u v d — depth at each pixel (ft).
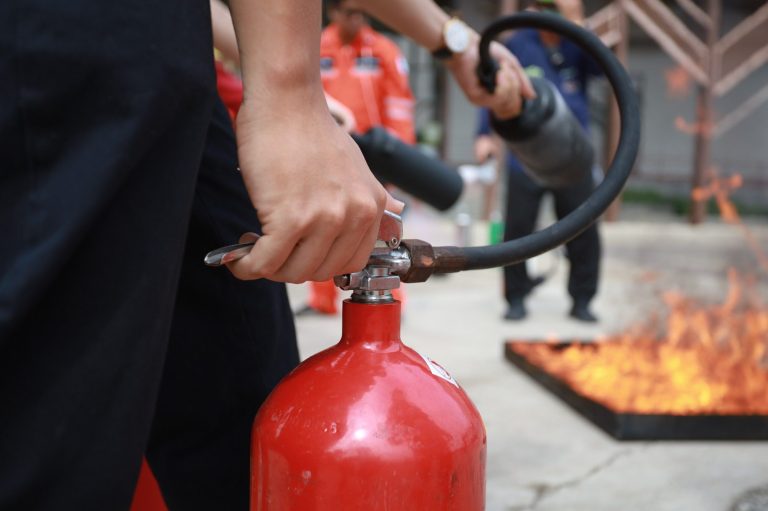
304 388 2.33
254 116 1.97
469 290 15.98
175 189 1.90
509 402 8.32
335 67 12.60
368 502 2.18
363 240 2.10
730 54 35.04
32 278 1.66
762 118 57.31
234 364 2.98
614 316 13.34
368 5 3.64
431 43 3.76
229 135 2.99
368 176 2.05
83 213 1.71
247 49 2.00
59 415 1.77
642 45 57.47
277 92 1.96
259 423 2.36
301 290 15.70
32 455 1.76
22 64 1.69
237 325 2.96
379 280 2.41
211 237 2.88
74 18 1.73
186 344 2.90
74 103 1.74
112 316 1.82
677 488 6.07
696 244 27.81
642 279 18.21
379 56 12.57
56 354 1.78
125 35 1.77
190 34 1.89
